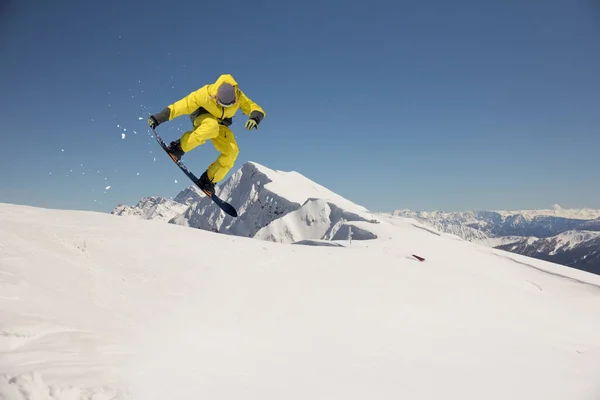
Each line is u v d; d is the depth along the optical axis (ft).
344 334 24.31
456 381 19.94
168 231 42.29
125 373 13.99
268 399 14.79
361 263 44.09
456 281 45.03
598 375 22.99
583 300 59.62
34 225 30.76
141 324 19.74
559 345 29.50
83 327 17.16
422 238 99.81
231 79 21.20
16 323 15.35
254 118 21.49
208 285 27.78
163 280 26.53
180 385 14.19
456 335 27.63
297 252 44.06
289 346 21.26
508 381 20.93
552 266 86.94
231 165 22.84
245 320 23.82
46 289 19.84
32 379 11.50
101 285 22.85
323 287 32.76
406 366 20.93
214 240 41.16
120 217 43.96
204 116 21.40
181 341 19.04
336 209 283.18
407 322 28.48
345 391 16.85
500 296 43.73
